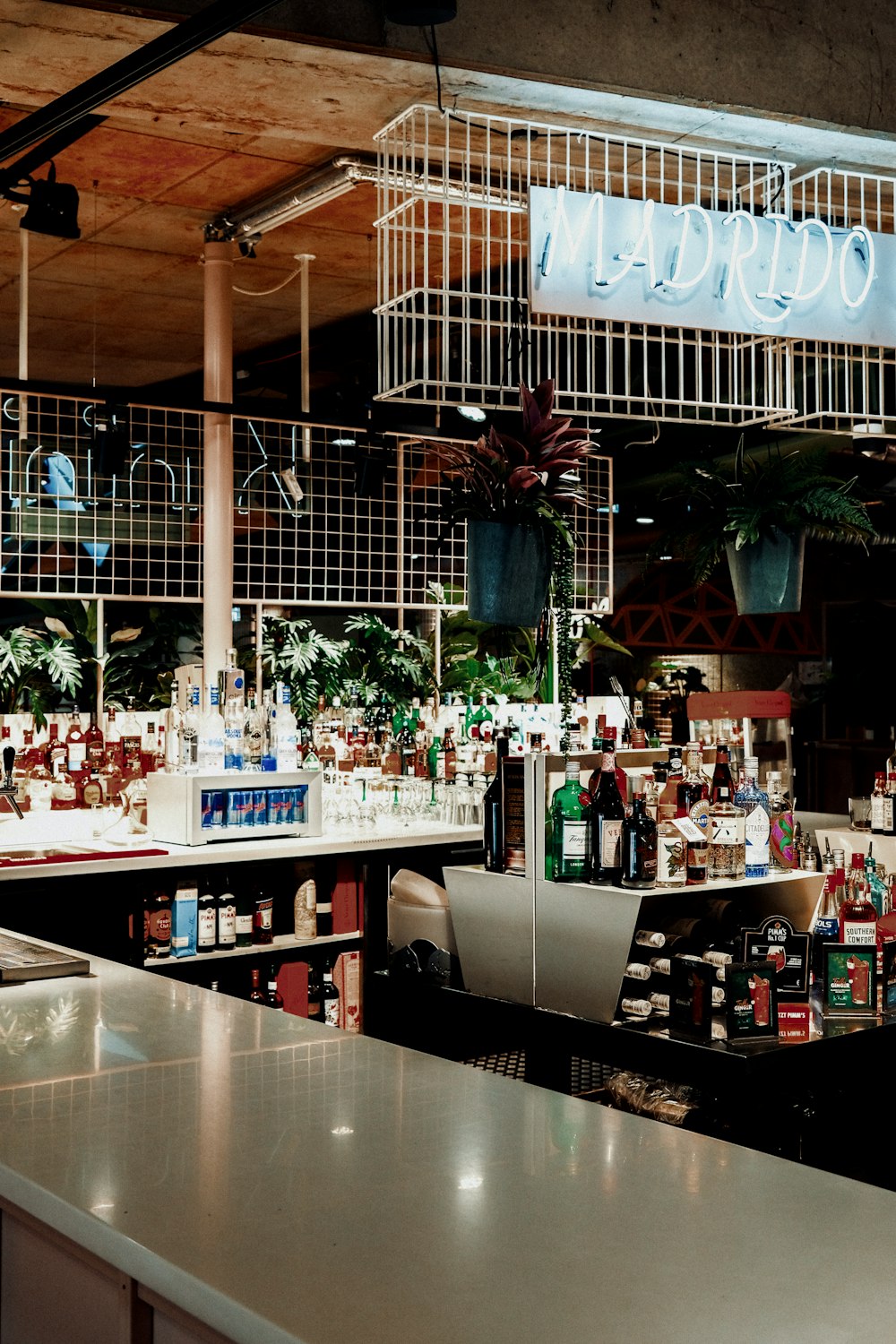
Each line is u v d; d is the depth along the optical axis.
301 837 5.68
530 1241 1.39
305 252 7.16
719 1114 2.91
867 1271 1.31
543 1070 3.31
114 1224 1.44
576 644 8.17
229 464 6.70
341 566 7.49
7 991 2.66
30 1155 1.67
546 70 3.76
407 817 6.21
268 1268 1.32
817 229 4.00
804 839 4.00
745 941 3.10
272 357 9.34
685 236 3.77
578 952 3.27
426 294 3.81
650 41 3.90
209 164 5.93
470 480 4.18
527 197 3.57
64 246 7.06
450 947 3.78
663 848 3.23
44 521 8.25
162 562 7.11
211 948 5.34
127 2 3.30
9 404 8.63
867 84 4.26
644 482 9.62
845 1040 3.08
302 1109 1.87
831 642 10.38
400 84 3.78
